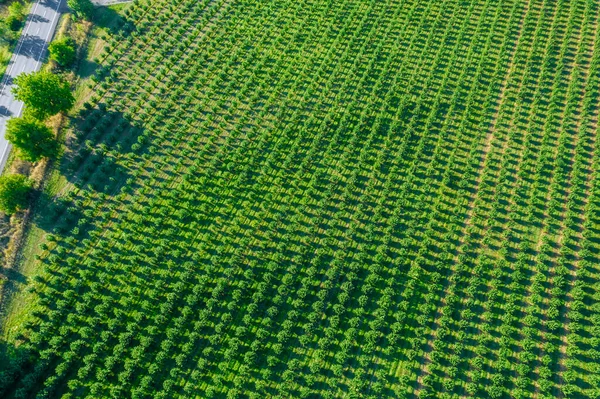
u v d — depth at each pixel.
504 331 55.09
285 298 60.12
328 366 55.34
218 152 72.19
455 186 67.56
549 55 77.88
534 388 52.81
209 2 91.38
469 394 53.06
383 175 68.94
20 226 67.06
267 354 56.47
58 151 73.69
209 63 83.44
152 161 72.88
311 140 73.25
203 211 67.44
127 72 83.31
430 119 72.44
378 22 85.44
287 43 84.94
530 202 64.75
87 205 69.12
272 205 67.50
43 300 60.53
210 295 60.78
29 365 56.88
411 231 62.84
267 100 77.69
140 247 63.66
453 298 57.72
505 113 73.44
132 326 57.72
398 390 52.62
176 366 56.28
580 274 58.38
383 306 57.41
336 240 64.06
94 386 54.19
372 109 75.56
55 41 82.31
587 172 66.88
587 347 54.62
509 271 60.44
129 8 90.94
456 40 82.19
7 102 81.62
